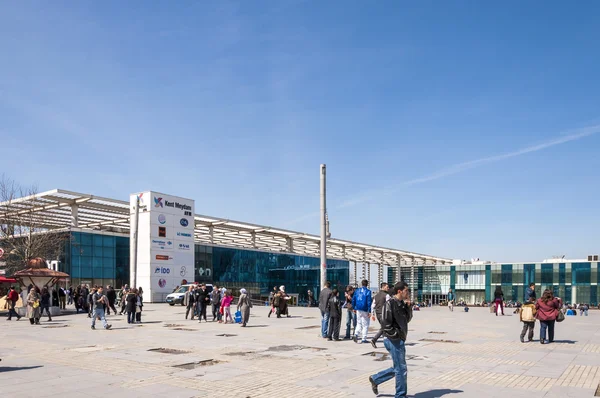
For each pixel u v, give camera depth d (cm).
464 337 1727
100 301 2088
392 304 779
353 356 1269
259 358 1237
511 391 865
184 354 1308
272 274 7544
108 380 961
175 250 5047
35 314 2386
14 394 845
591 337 1742
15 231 5209
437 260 11131
